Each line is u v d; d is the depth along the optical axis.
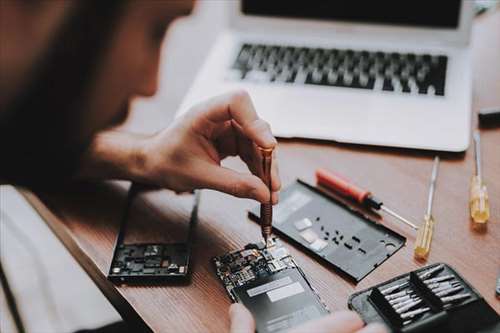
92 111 0.29
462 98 0.86
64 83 0.28
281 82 0.92
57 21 0.27
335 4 0.99
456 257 0.63
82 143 0.30
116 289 0.63
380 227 0.67
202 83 0.93
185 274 0.62
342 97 0.88
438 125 0.82
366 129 0.82
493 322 0.55
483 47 1.01
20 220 1.59
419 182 0.74
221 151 0.75
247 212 0.71
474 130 0.82
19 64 0.27
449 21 0.95
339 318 0.53
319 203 0.71
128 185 0.77
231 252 0.66
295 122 0.85
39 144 0.29
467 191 0.72
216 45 1.01
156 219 0.71
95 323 1.35
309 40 1.01
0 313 1.37
